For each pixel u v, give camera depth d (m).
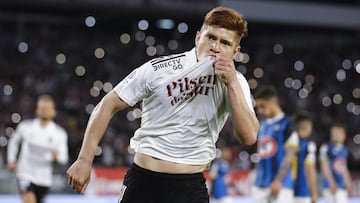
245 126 9.30
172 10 69.19
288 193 21.61
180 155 9.55
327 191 33.34
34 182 26.03
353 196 47.44
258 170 21.95
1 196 40.28
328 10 75.69
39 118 26.20
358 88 81.00
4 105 60.88
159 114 9.54
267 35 86.75
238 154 56.41
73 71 70.69
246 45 85.19
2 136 55.66
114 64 73.94
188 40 83.12
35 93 64.44
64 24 77.69
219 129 9.88
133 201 9.72
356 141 70.19
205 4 69.94
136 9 68.12
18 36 72.75
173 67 9.47
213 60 9.29
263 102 21.58
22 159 26.08
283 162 21.02
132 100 9.56
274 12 73.38
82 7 67.12
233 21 9.36
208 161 9.80
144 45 78.06
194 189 9.62
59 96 65.12
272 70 80.44
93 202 39.47
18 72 67.44
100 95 67.19
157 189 9.58
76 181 9.30
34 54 71.44
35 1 66.12
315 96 77.75
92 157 9.45
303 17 74.81
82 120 61.44
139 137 9.80
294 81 78.56
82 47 74.88
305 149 22.81
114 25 81.19
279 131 21.30
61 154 26.41
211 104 9.51
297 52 85.44
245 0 72.12
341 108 76.38
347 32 87.69
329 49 86.69
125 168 45.12
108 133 56.56
